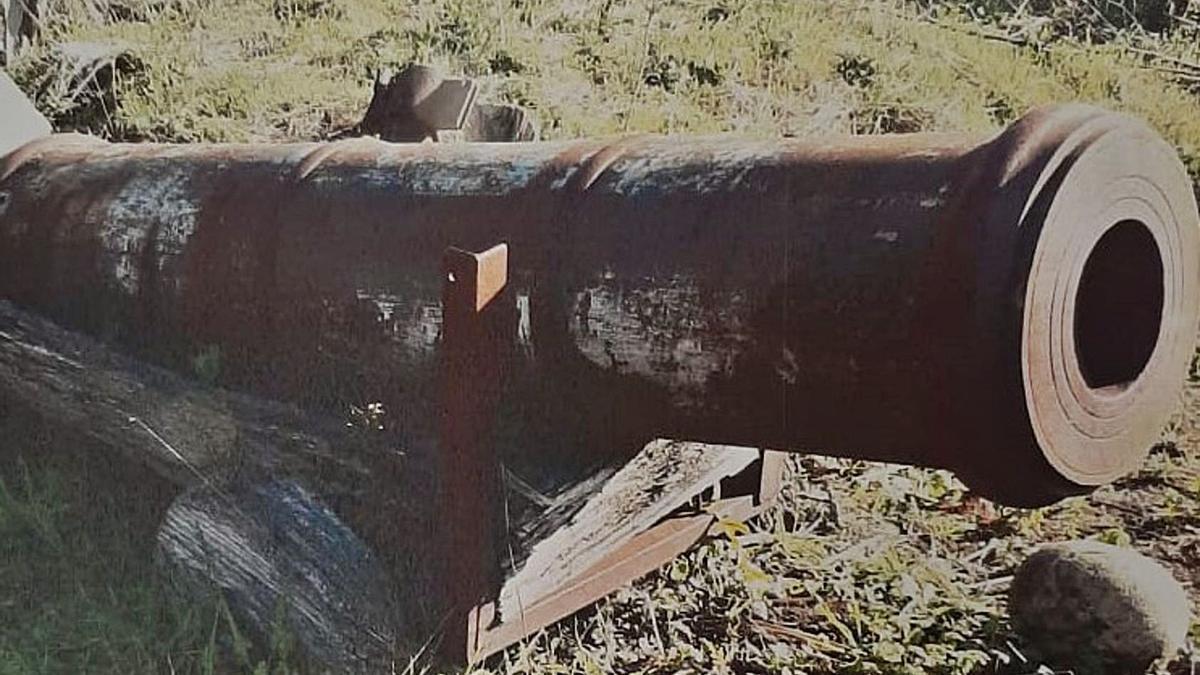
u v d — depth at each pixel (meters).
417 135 6.20
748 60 6.66
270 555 3.26
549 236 2.97
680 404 2.87
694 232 2.78
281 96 7.21
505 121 6.17
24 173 4.23
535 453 3.15
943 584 3.70
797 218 2.65
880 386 2.56
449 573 3.05
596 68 6.95
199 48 7.62
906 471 4.34
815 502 4.16
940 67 6.09
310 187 3.49
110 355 3.92
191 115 7.20
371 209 3.34
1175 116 5.09
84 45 7.56
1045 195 2.39
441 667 3.04
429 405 3.37
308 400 3.57
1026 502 2.57
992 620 3.45
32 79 7.38
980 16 6.16
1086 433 2.53
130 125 7.17
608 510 3.27
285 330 3.54
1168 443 4.31
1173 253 2.64
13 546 3.73
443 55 7.28
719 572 3.67
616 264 2.87
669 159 2.95
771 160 2.78
